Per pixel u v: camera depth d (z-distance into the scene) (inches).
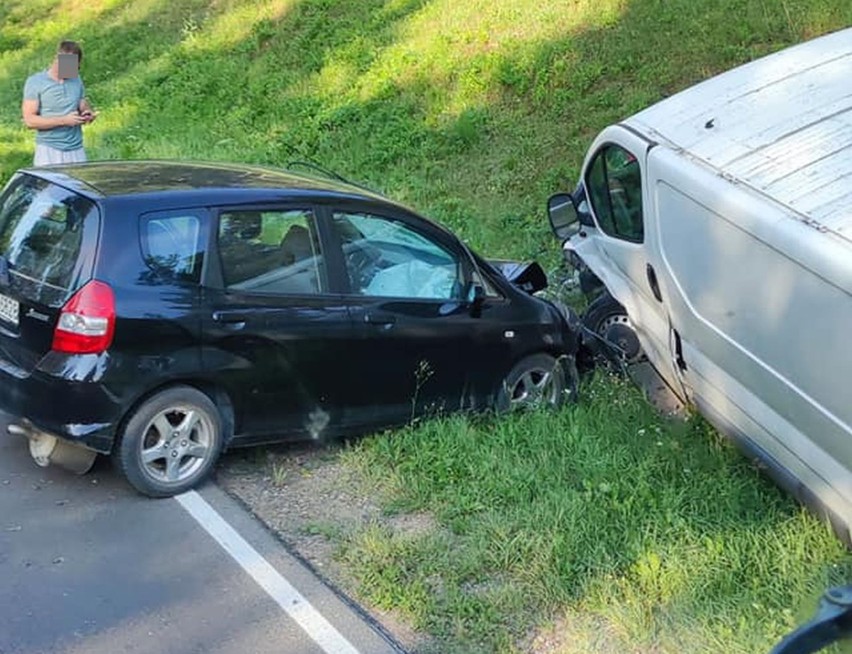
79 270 225.0
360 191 265.0
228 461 255.4
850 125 227.9
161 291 228.1
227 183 245.8
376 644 189.5
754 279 216.5
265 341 239.9
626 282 293.0
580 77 502.6
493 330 274.4
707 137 249.9
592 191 313.6
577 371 298.7
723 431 245.3
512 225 423.5
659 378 289.4
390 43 617.3
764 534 216.5
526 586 204.5
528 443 258.7
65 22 874.1
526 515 226.5
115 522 227.1
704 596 198.8
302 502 238.5
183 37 751.7
